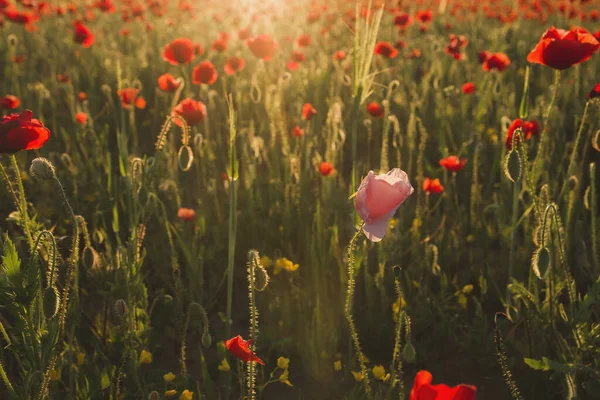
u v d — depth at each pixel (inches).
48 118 275.0
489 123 261.3
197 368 135.6
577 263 154.3
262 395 127.1
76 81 305.4
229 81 315.6
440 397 57.3
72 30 421.4
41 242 105.5
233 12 553.0
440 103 257.3
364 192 74.6
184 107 156.8
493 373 131.8
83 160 231.6
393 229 165.6
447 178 203.5
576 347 112.9
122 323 117.9
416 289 152.7
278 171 197.0
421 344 138.3
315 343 129.1
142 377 119.9
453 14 512.7
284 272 161.0
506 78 316.5
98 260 129.6
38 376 91.2
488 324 148.6
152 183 157.6
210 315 154.6
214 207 188.5
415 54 325.1
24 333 91.0
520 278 153.4
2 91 305.6
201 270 149.3
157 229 181.6
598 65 300.5
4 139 91.0
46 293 87.0
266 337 135.8
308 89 292.5
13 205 193.5
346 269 137.6
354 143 123.7
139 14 457.4
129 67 334.6
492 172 198.5
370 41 116.9
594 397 108.6
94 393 111.9
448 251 164.4
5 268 86.0
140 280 125.8
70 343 111.3
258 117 251.1
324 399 125.2
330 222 174.1
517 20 470.3
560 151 198.8
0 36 414.6
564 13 428.8
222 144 236.1
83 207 185.5
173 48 198.1
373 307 143.8
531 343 122.0
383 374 113.5
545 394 121.8
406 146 230.7
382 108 219.9
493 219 182.2
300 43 303.0
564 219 157.2
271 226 177.8
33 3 400.8
